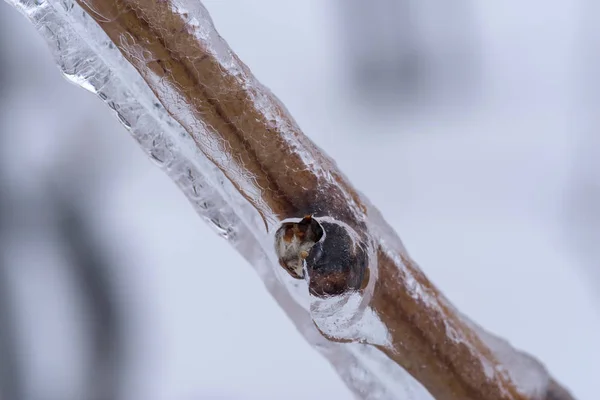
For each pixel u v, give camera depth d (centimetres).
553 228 42
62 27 16
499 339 17
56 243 32
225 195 17
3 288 31
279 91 41
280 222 16
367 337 17
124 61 16
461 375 17
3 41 33
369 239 16
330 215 16
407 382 17
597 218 41
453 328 17
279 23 40
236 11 38
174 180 17
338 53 42
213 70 16
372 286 16
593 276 39
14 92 33
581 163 42
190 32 16
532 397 17
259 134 16
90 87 16
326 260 16
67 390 32
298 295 16
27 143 33
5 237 32
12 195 32
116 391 33
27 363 31
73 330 32
